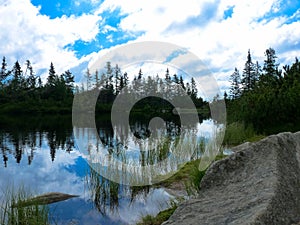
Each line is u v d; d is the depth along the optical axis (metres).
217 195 3.39
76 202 5.24
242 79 42.06
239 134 10.59
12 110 42.19
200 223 2.74
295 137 4.11
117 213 4.67
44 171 7.95
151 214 4.48
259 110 11.30
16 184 6.63
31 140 14.67
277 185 2.96
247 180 3.43
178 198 4.78
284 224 2.56
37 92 49.91
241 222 2.43
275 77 13.93
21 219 4.06
